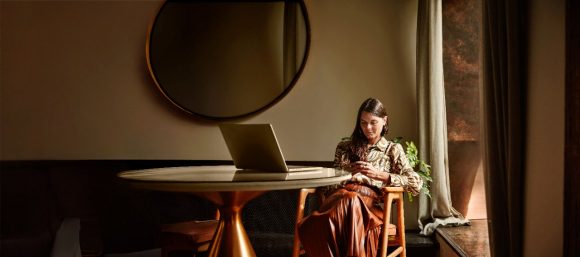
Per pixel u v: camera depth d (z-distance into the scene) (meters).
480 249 2.74
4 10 3.83
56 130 3.84
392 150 3.03
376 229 2.71
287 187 2.05
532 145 1.88
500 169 2.01
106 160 3.73
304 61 3.79
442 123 3.45
